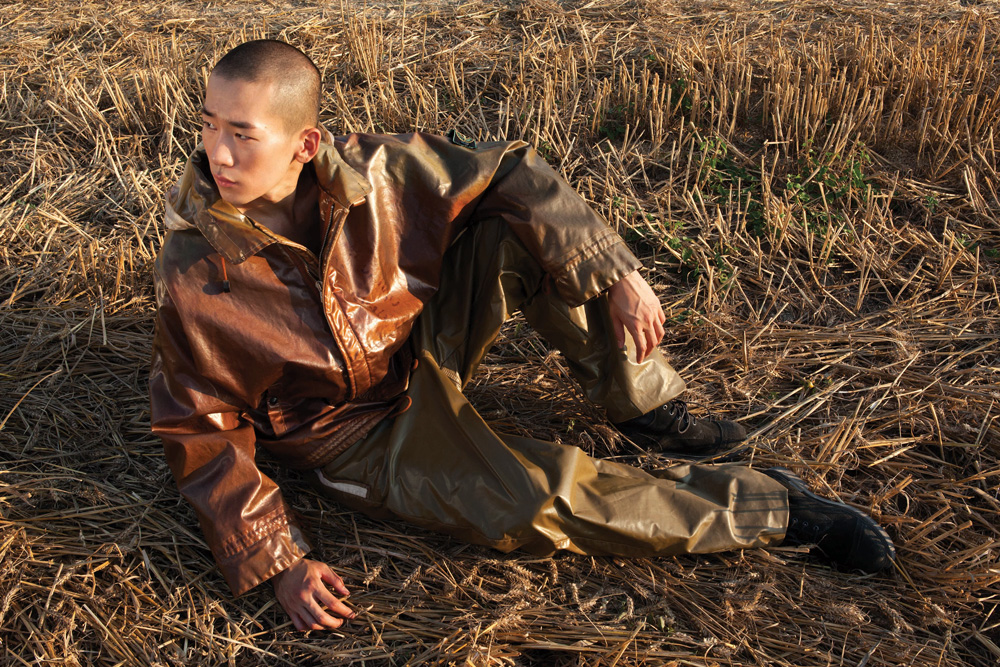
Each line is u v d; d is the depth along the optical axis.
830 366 3.21
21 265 3.52
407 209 2.39
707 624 2.29
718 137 4.23
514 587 2.34
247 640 2.22
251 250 2.06
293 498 2.62
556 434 2.91
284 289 2.20
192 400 2.22
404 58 4.98
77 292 3.40
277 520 2.24
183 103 4.46
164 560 2.42
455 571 2.41
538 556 2.39
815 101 4.31
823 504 2.48
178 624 2.23
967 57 4.82
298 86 1.98
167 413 2.22
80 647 2.20
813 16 5.47
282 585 2.24
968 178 4.02
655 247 3.75
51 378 2.97
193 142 4.37
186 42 5.18
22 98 4.56
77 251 3.53
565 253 2.37
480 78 4.82
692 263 3.65
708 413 3.02
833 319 3.45
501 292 2.50
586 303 2.58
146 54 4.85
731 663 2.19
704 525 2.38
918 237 3.78
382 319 2.35
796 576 2.42
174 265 2.13
